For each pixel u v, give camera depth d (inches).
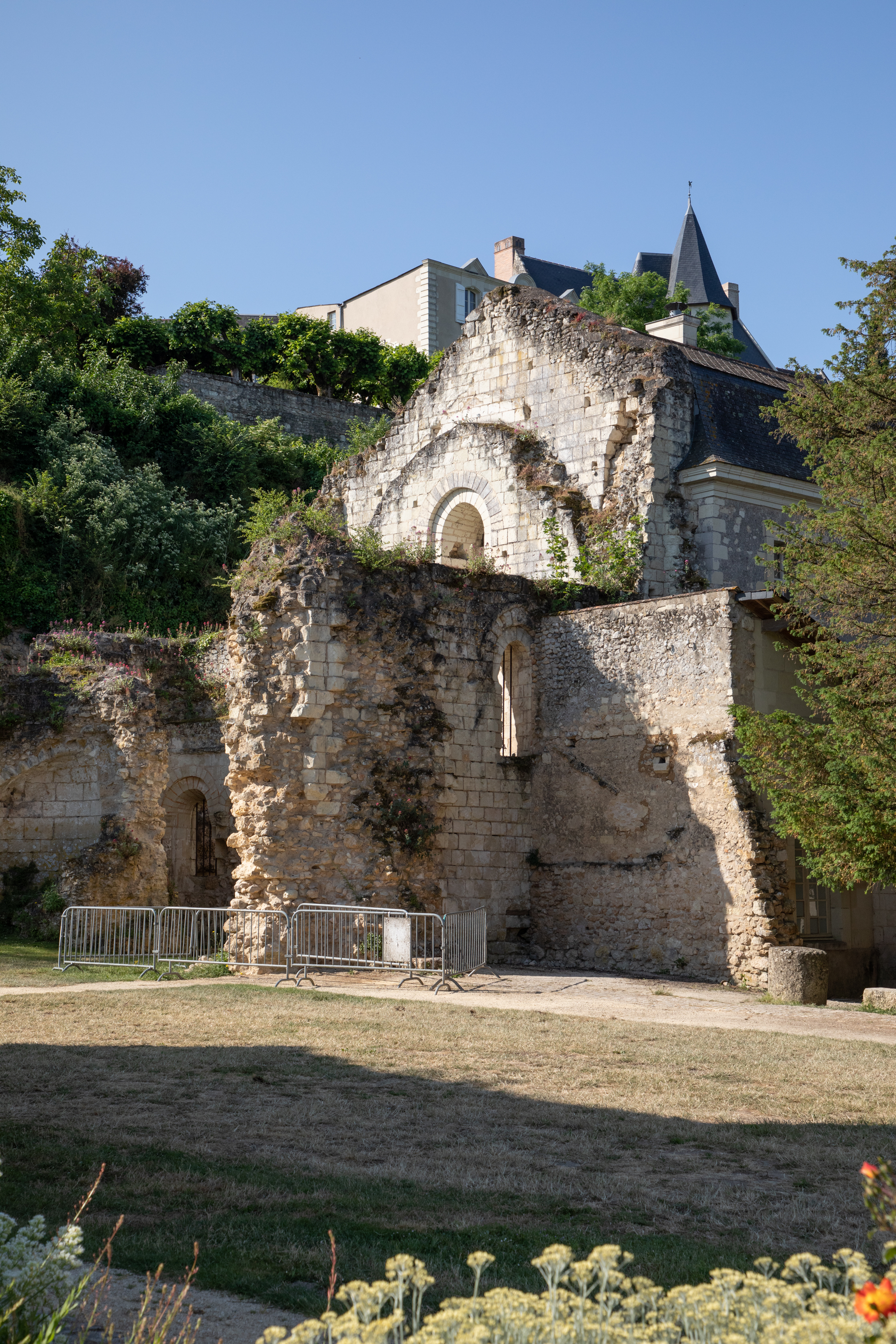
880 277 726.5
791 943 807.7
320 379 2217.0
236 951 816.3
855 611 688.4
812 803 693.3
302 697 833.5
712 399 1130.0
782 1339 146.3
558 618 959.6
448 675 911.7
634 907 872.3
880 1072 451.8
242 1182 298.4
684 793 854.5
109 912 932.6
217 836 1097.4
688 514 1088.8
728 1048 500.1
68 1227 196.9
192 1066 444.1
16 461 1445.6
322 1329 170.1
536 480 1134.4
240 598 880.9
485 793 922.1
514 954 922.1
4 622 1253.7
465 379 1251.8
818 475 725.3
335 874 826.8
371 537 896.9
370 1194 290.5
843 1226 273.1
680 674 869.2
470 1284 227.1
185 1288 200.7
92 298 1918.1
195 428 1641.2
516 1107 386.3
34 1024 542.0
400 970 751.1
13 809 1011.3
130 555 1385.3
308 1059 459.5
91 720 1005.8
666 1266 239.1
